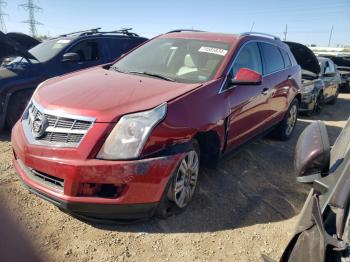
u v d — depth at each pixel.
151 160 2.95
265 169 4.96
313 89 8.90
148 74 4.12
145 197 2.99
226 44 4.47
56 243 3.01
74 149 2.91
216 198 3.95
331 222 1.72
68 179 2.88
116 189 2.94
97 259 2.87
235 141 4.35
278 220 3.65
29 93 5.93
